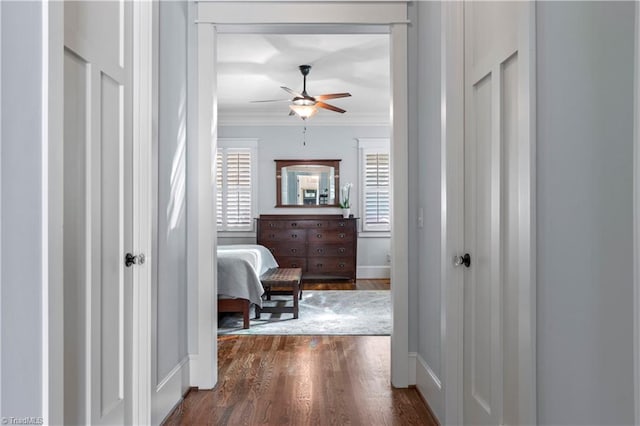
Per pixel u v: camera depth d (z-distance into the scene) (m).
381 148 7.59
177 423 2.29
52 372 1.11
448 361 2.15
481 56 1.98
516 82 1.63
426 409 2.45
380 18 2.82
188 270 2.81
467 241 2.13
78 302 1.58
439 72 2.31
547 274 1.18
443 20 2.20
